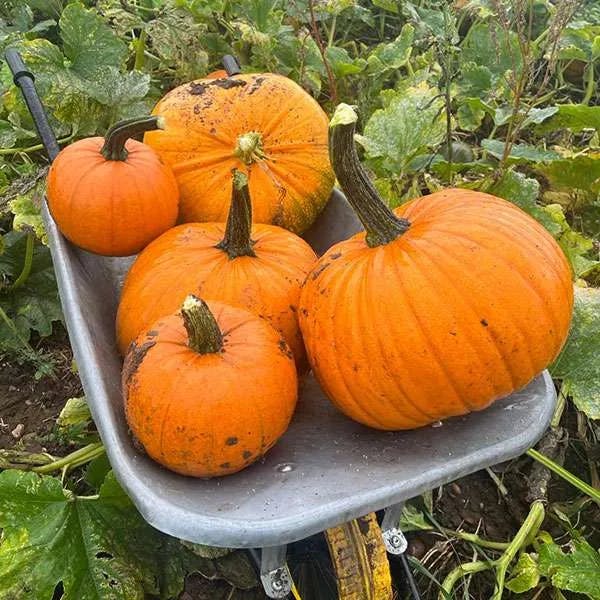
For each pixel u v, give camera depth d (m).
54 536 1.00
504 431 0.83
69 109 1.50
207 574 1.10
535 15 2.23
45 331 1.43
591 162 1.62
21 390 1.37
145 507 0.69
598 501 1.21
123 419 0.82
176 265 0.92
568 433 1.42
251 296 0.90
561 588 1.09
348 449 0.83
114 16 1.78
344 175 0.78
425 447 0.82
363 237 0.85
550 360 0.82
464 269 0.76
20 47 1.51
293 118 1.12
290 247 0.96
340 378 0.80
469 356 0.76
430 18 2.05
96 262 1.10
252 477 0.79
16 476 1.02
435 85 1.83
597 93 2.19
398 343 0.76
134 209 1.01
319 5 1.98
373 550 0.84
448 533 1.21
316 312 0.81
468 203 0.83
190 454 0.75
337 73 1.89
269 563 0.89
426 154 1.72
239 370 0.76
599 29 2.10
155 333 0.79
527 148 1.59
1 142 1.56
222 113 1.11
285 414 0.79
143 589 1.06
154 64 1.94
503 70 1.91
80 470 1.25
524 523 1.20
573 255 1.49
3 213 1.35
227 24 1.91
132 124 0.98
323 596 1.02
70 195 1.00
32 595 0.96
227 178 1.10
